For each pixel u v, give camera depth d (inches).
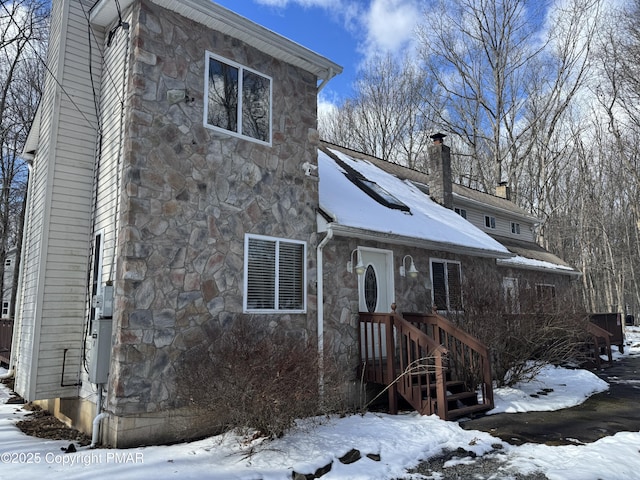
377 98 1263.5
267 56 295.6
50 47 317.7
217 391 201.9
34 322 247.0
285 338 248.5
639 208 937.5
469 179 1225.4
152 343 216.1
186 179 241.1
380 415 273.1
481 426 253.6
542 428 250.1
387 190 464.8
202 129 252.4
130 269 213.3
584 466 186.5
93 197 270.8
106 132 261.6
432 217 451.5
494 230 781.3
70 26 273.7
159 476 167.8
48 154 263.6
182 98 241.8
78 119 271.4
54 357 249.6
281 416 203.3
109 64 268.5
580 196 1187.9
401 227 354.6
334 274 311.4
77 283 261.4
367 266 347.6
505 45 1079.6
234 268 255.3
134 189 219.6
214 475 171.5
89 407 235.0
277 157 290.4
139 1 236.5
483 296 369.4
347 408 276.8
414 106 1229.7
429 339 270.2
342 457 196.9
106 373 214.8
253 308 260.8
